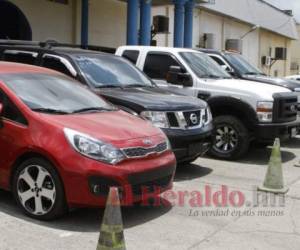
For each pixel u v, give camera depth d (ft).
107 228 13.93
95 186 17.75
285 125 32.45
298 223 20.51
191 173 28.53
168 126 25.50
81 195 17.81
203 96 32.60
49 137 18.35
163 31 66.64
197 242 17.89
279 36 124.16
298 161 33.86
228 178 27.71
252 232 19.21
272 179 25.05
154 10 70.54
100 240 14.05
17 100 19.57
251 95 31.65
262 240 18.42
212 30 87.10
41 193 18.66
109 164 17.92
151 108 25.08
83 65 27.30
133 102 25.31
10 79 20.68
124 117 21.18
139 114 24.94
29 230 18.01
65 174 17.85
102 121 19.81
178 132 25.63
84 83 26.35
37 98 20.26
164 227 19.26
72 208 18.44
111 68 28.68
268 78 39.75
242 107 31.68
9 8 50.83
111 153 18.06
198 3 69.46
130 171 18.28
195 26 80.33
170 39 75.61
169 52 33.88
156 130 20.94
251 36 105.40
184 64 33.35
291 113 33.42
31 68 22.72
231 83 32.91
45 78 22.07
